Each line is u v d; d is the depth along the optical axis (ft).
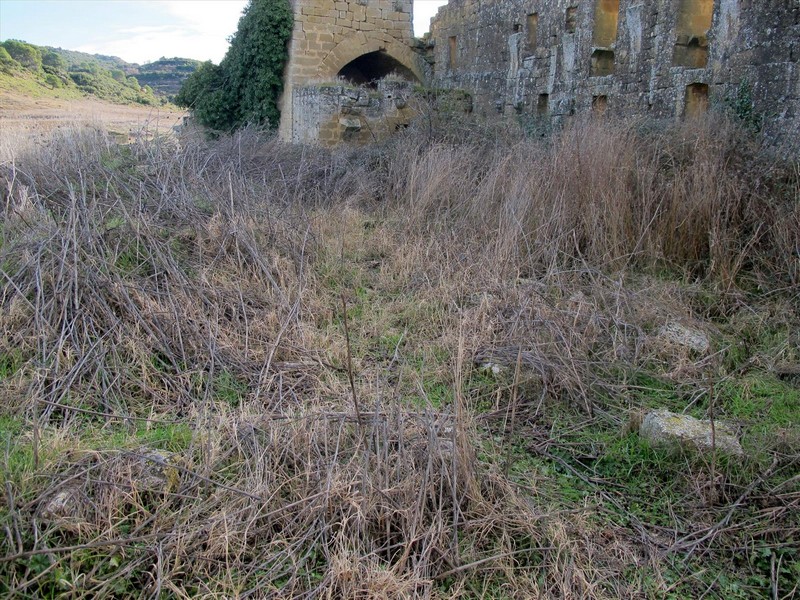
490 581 9.26
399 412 11.62
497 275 19.03
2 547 8.59
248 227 20.25
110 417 12.41
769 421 13.06
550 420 13.50
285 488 10.42
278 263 19.13
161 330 14.90
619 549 9.95
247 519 9.55
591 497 11.21
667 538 10.28
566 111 37.76
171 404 13.21
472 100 49.67
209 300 16.66
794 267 18.02
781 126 24.21
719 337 16.55
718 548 10.11
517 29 44.06
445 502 10.24
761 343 16.25
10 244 16.81
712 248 19.25
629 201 21.27
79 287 15.31
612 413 13.71
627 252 20.66
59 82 99.45
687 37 29.81
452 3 53.42
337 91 45.09
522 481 11.42
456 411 10.86
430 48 58.59
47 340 14.03
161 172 23.31
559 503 10.93
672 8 29.66
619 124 25.11
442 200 25.18
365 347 16.01
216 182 23.61
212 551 9.05
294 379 14.34
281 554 9.18
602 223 20.97
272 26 52.80
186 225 19.93
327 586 8.68
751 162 20.85
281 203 24.99
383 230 24.02
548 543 9.86
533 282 18.72
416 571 8.85
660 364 15.40
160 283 16.92
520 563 9.55
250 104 55.57
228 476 10.60
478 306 17.34
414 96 46.06
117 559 8.77
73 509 9.27
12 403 12.38
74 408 11.94
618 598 9.11
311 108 47.03
